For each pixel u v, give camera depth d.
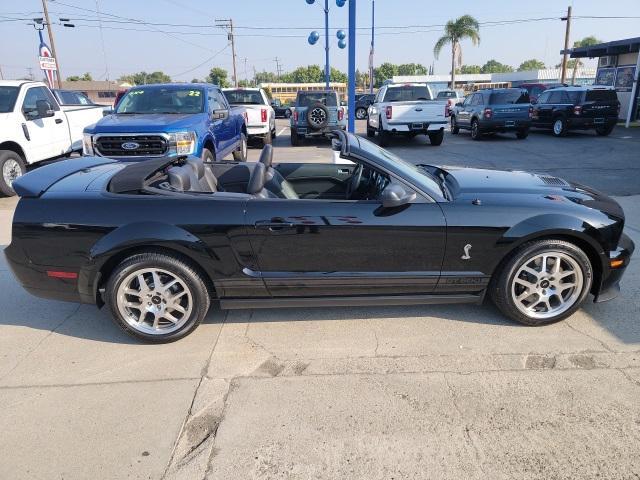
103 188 3.41
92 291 3.34
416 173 3.64
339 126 15.36
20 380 3.04
